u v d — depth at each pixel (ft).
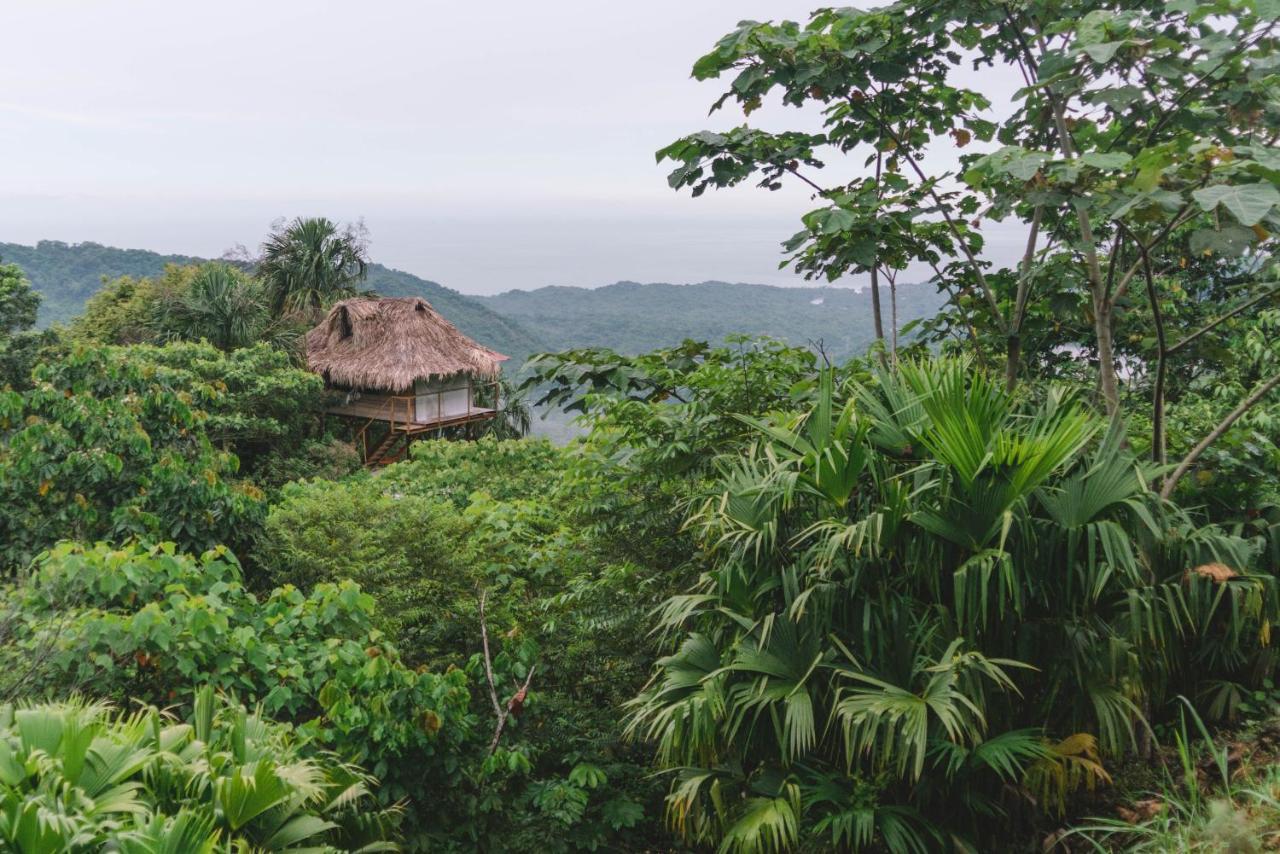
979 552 11.84
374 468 80.28
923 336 21.01
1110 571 11.35
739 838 11.55
